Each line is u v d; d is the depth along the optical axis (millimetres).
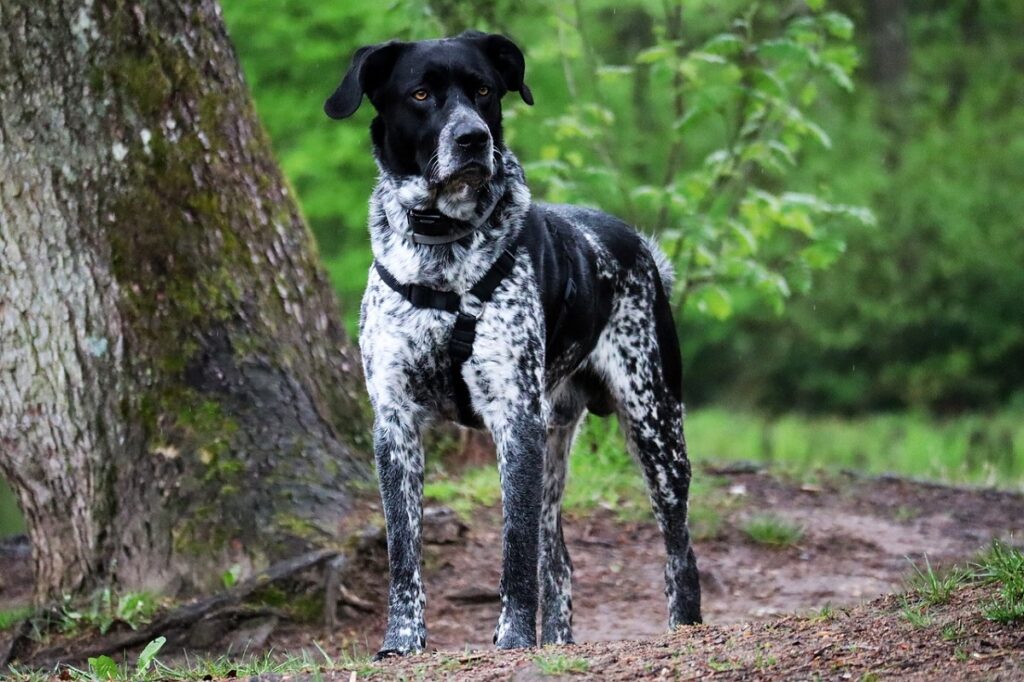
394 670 6867
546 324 8422
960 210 32531
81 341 10266
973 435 23266
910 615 6688
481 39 8266
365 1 19625
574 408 9492
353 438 11523
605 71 16172
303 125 20703
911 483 14555
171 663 9555
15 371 10305
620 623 10633
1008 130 34344
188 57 10820
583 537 12219
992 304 32781
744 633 7016
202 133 10844
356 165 20844
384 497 8078
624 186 16188
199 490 10312
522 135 22750
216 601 9828
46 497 10461
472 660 6996
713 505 13258
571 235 8906
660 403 9422
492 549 11367
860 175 32438
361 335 8250
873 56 36250
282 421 10750
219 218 10852
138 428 10320
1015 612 6414
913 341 33031
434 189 7836
